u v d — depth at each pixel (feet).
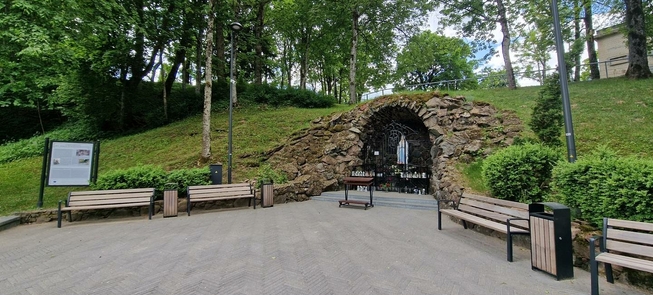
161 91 64.64
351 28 73.26
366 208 29.01
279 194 33.12
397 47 71.46
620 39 74.38
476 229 19.97
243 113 55.06
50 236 19.16
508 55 52.75
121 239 18.24
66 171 25.75
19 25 27.43
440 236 18.71
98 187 26.09
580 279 11.79
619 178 12.67
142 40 49.52
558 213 12.08
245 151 39.55
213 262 13.79
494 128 31.53
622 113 30.53
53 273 12.56
